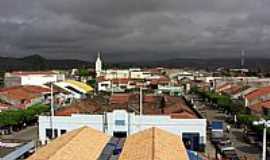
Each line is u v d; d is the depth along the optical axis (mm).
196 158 49469
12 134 70062
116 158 43219
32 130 74625
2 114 72375
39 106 88312
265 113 77688
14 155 44594
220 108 109812
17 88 105875
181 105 86750
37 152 41969
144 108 83000
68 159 38688
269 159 52250
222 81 156000
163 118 62469
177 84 178125
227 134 71625
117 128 63062
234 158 52594
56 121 64500
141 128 62750
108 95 130500
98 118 63594
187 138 62000
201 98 139750
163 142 43812
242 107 92250
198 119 61781
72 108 79812
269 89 99688
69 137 46656
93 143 46906
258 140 62719
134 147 42844
